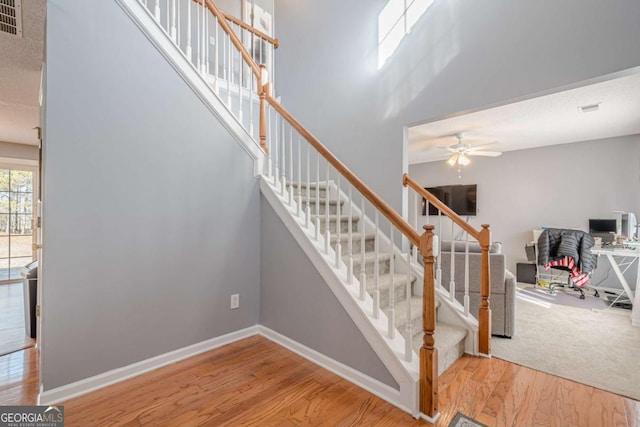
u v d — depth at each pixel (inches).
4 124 164.6
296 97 158.9
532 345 102.5
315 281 87.8
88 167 72.5
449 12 103.7
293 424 62.0
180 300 88.7
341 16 139.0
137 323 80.5
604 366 87.6
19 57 94.7
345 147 136.2
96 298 73.8
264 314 106.1
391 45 120.5
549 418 64.7
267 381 77.4
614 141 184.2
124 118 78.0
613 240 171.2
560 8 81.8
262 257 106.7
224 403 68.5
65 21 69.4
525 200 219.5
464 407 68.4
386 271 111.1
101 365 74.5
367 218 125.1
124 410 65.8
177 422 62.2
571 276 173.3
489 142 194.4
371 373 73.4
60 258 68.8
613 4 74.4
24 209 210.4
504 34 91.4
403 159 117.6
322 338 85.7
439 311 102.9
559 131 171.0
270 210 103.3
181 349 89.0
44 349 66.9
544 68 84.4
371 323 73.1
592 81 78.7
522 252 220.7
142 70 81.3
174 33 91.4
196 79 91.9
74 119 70.5
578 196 197.3
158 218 84.2
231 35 105.2
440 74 105.7
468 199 244.8
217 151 96.7
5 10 72.4
